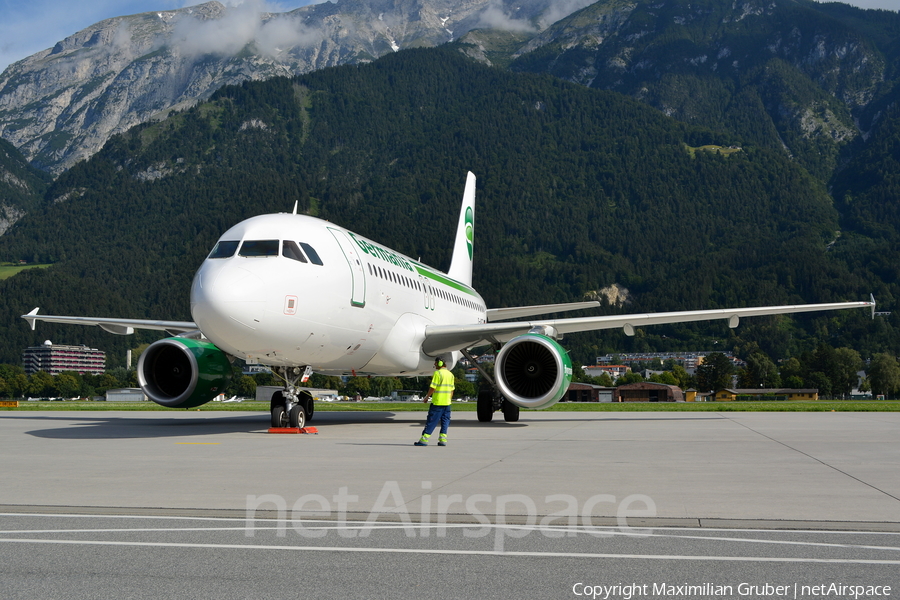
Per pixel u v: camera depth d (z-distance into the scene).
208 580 6.00
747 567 6.37
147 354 22.23
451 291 31.39
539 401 22.20
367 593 5.66
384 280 23.16
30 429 23.02
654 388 133.00
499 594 5.64
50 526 8.01
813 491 10.08
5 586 5.86
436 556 6.71
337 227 22.36
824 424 25.44
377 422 26.61
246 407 40.66
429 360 26.62
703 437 19.33
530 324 24.30
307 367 21.33
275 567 6.37
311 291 19.08
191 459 13.98
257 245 19.14
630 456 14.41
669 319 25.47
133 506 9.09
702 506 8.97
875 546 7.09
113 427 23.91
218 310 17.39
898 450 15.69
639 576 6.11
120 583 5.93
